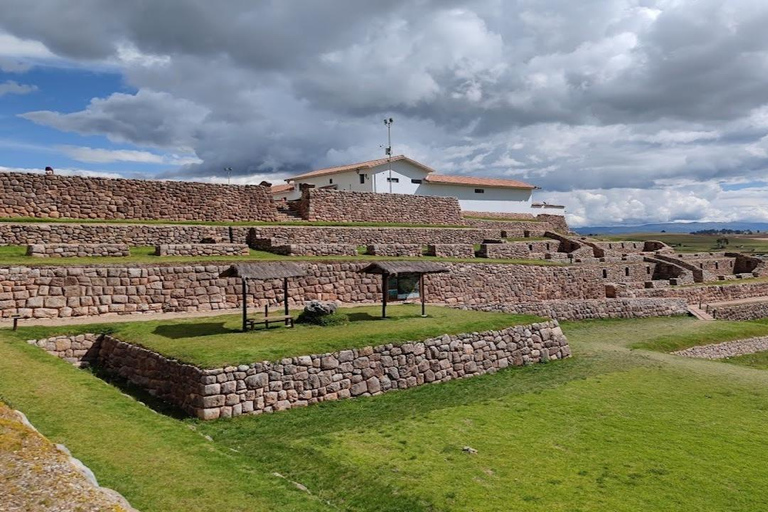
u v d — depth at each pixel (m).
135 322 18.42
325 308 18.89
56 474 5.98
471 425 12.88
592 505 9.08
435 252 33.72
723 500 9.52
